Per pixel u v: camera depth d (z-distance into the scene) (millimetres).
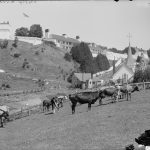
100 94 53469
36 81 151750
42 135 37500
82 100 50406
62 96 69125
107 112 45219
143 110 43094
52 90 119562
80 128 37844
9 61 186875
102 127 36562
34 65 191000
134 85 66688
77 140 32688
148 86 68312
